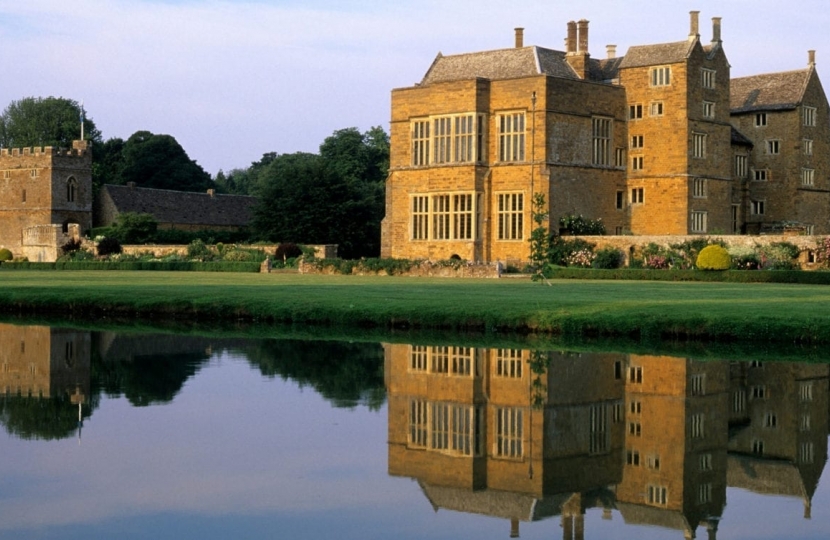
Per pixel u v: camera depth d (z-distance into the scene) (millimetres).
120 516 17984
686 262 72500
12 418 25359
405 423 24953
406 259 78375
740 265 69312
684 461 21969
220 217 129875
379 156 137750
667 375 30391
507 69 82375
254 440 23203
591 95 80438
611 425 24859
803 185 91625
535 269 69500
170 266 89625
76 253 102438
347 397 27922
